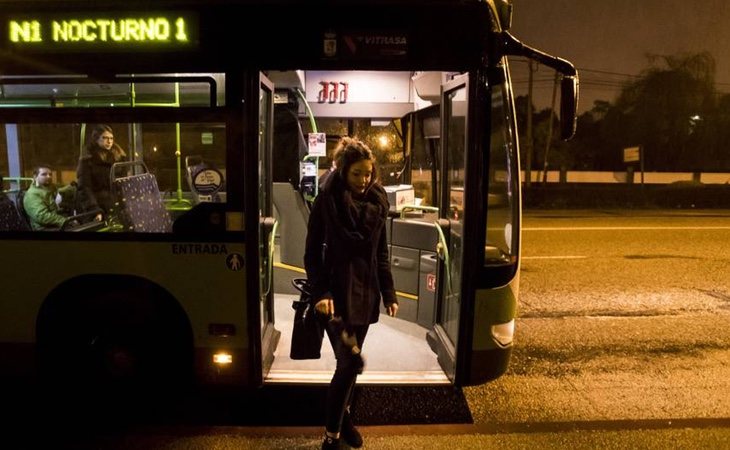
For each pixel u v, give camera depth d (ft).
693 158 126.52
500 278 12.80
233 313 12.66
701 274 29.53
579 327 20.71
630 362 17.25
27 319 12.89
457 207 14.48
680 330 20.40
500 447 11.97
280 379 13.43
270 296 15.57
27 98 13.33
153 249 12.58
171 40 12.19
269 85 14.51
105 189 13.39
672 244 38.81
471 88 12.12
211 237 12.48
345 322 10.46
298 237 20.52
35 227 12.92
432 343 16.05
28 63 12.39
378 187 10.89
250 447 11.89
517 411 13.73
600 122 130.93
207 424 12.83
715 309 23.15
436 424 12.98
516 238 13.09
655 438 12.42
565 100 11.61
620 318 21.86
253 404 13.78
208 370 12.89
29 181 13.41
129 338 13.01
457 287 13.91
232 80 12.17
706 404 14.28
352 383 10.84
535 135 127.24
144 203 13.34
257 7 12.07
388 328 18.01
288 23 12.09
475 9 11.96
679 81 124.06
